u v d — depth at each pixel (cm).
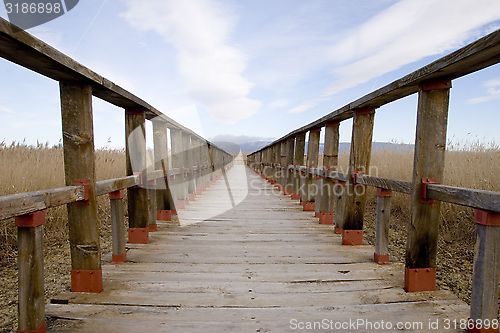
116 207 250
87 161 191
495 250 141
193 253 279
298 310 175
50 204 151
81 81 185
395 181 221
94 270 195
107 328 156
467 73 173
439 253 333
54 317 165
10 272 298
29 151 642
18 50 133
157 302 183
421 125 192
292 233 356
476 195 143
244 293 197
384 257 254
